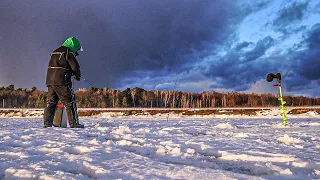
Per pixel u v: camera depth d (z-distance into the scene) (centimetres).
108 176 196
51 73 626
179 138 427
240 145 346
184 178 191
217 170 214
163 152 298
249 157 270
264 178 197
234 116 1686
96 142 354
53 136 429
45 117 630
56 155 267
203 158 275
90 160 246
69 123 641
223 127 668
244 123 889
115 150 295
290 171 214
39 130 529
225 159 272
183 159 260
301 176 204
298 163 239
